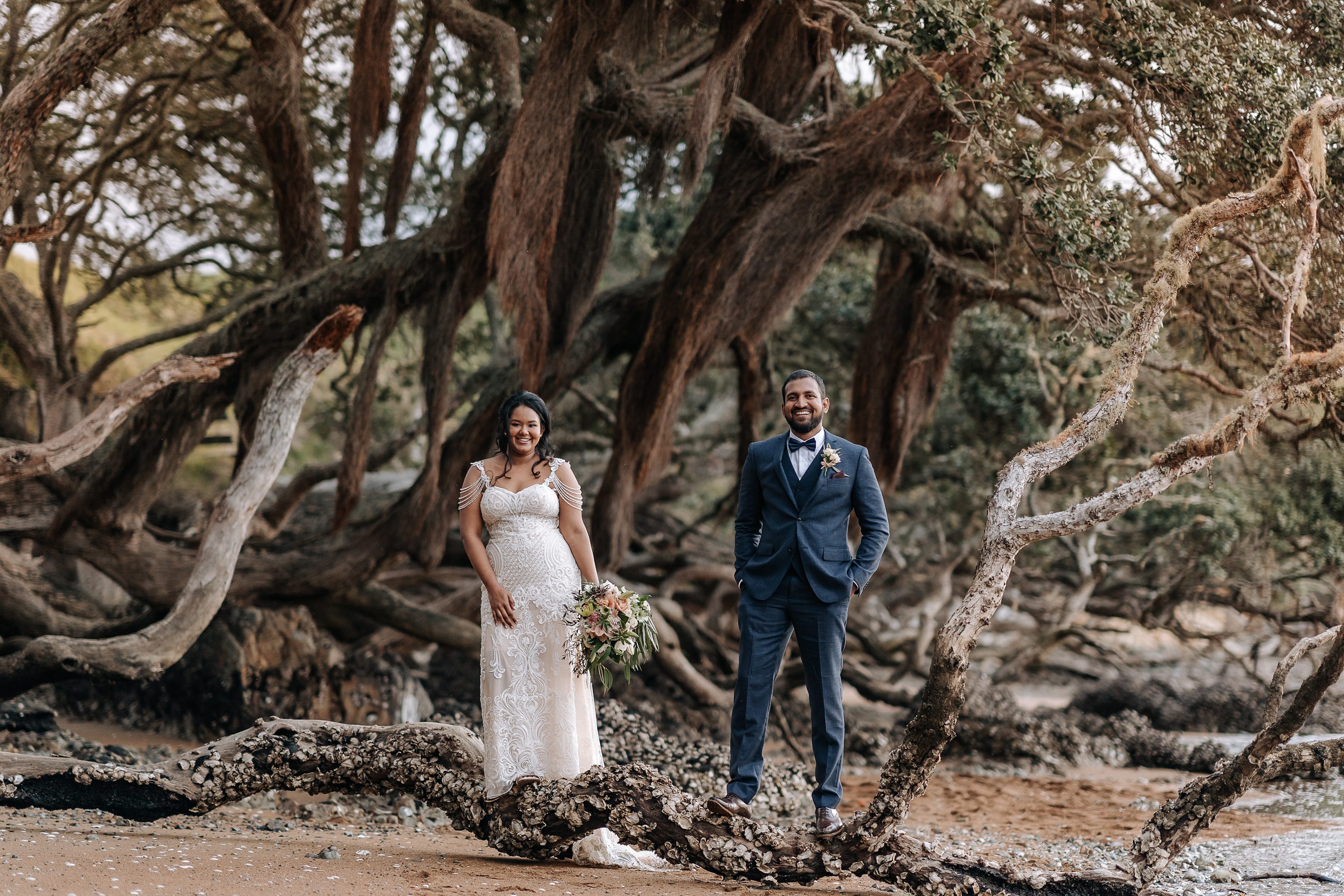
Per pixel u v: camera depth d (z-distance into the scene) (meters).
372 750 5.50
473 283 10.62
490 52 10.09
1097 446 16.50
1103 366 13.95
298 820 7.14
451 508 11.94
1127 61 7.98
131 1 7.09
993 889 4.36
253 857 4.77
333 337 7.73
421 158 15.26
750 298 9.54
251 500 7.94
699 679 15.05
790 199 9.33
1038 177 8.01
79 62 6.98
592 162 10.51
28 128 6.92
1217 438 4.56
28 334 12.70
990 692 14.54
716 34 11.28
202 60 12.17
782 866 4.55
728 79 8.51
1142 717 15.19
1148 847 4.42
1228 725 17.56
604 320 12.50
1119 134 8.95
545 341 8.98
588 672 5.17
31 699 10.73
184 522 16.02
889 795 4.49
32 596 11.90
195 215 15.27
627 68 10.05
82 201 12.21
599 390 18.39
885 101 9.03
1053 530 4.51
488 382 12.68
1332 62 8.65
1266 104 7.66
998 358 16.78
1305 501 15.95
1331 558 16.20
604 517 10.45
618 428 10.27
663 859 5.16
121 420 6.83
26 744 9.02
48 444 6.55
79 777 5.32
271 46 9.89
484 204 10.34
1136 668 22.14
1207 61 7.77
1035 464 4.75
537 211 8.76
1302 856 6.32
